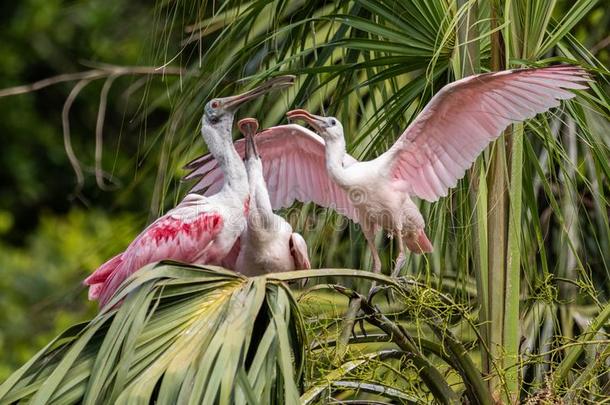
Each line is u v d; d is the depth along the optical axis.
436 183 10.67
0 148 21.55
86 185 20.95
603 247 12.06
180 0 11.35
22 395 7.72
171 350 7.80
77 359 7.96
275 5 11.30
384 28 10.74
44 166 21.77
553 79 9.73
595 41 13.75
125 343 7.73
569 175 11.71
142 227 13.73
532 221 11.66
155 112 20.53
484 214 10.32
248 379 7.46
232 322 7.82
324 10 11.95
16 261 19.12
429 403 9.45
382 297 12.16
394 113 11.29
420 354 9.31
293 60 11.55
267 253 10.69
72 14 21.95
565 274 11.88
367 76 11.48
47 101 22.00
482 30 11.05
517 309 10.05
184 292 8.17
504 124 10.08
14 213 21.52
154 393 7.78
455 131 10.33
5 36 22.00
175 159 11.16
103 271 10.54
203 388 7.41
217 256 10.71
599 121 11.42
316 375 9.20
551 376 9.35
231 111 10.91
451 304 9.39
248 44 11.06
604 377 10.66
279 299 8.05
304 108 12.25
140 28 19.73
